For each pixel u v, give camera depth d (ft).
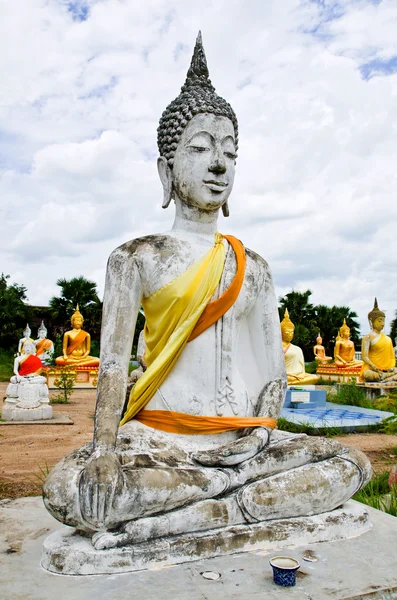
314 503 12.34
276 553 11.43
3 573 10.44
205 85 15.17
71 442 34.19
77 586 9.81
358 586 10.00
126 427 13.38
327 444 12.98
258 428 13.26
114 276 13.78
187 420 13.14
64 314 108.17
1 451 31.17
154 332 13.88
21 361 44.98
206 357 13.70
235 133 15.17
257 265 14.96
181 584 9.88
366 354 63.26
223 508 11.59
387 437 37.58
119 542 10.59
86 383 72.43
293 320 123.95
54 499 10.84
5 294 114.52
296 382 53.21
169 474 11.23
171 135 14.67
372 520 13.92
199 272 13.58
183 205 14.93
